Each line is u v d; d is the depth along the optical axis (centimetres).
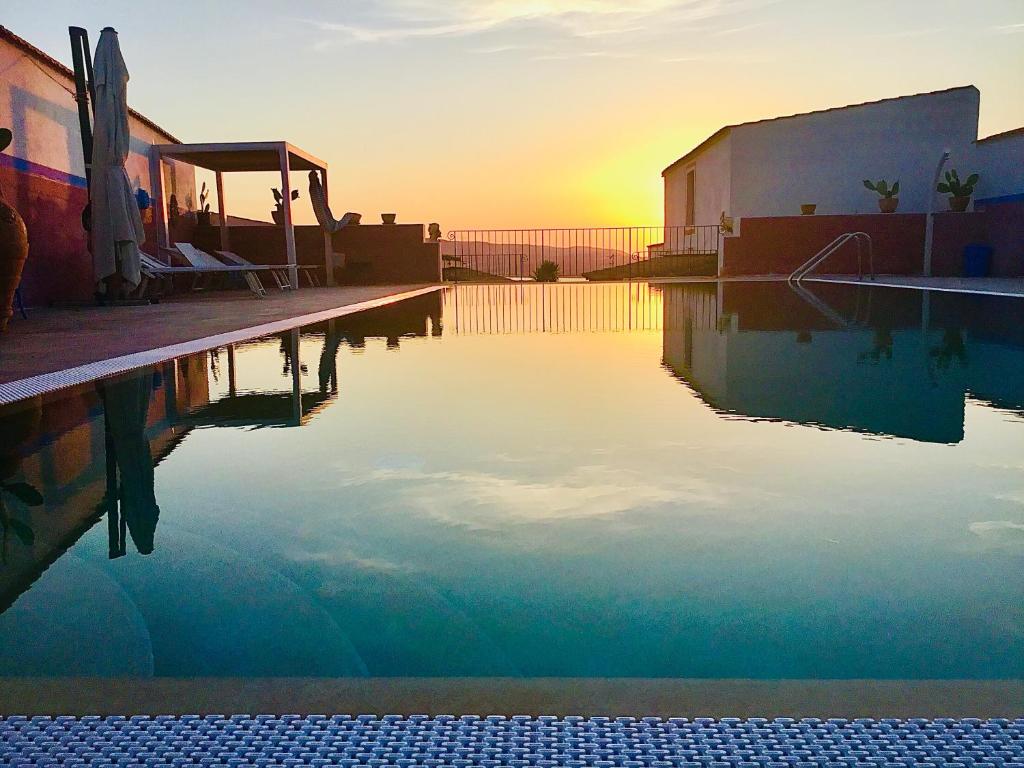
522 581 123
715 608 112
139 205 1011
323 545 140
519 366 383
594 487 173
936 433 227
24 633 107
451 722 83
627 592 118
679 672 95
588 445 214
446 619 110
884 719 83
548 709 86
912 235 1362
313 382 337
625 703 87
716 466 190
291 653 100
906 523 147
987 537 139
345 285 1388
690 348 449
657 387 316
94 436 235
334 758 77
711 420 249
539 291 1209
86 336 490
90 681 93
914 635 103
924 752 77
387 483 180
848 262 1395
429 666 96
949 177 1363
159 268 860
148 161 1105
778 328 549
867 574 123
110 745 80
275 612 113
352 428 243
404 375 355
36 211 782
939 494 165
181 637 105
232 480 184
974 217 1317
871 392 301
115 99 750
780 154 1538
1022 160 1295
